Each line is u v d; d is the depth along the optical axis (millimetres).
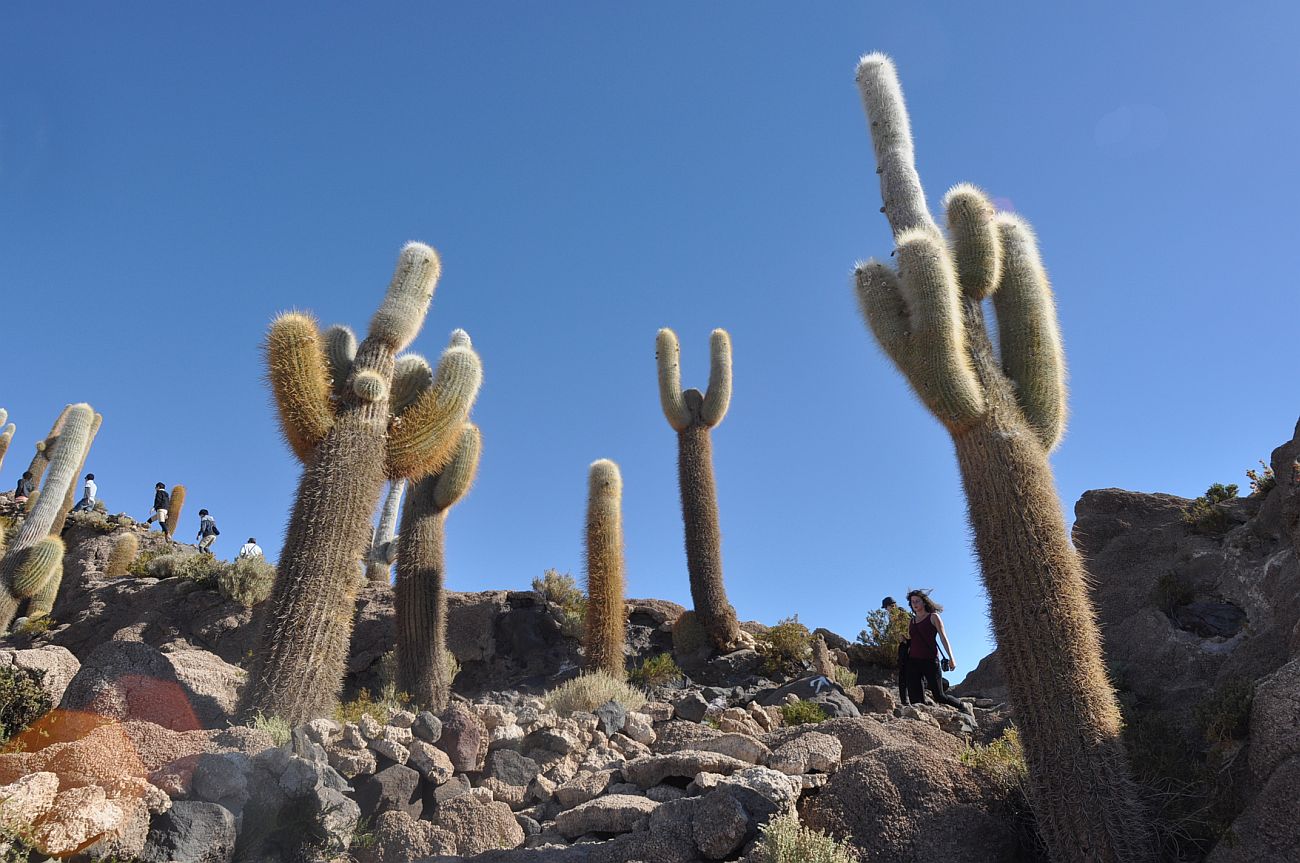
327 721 6328
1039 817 5410
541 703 9984
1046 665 5559
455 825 5906
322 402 8281
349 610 7703
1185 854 5258
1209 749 5914
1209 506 10820
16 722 5570
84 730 5309
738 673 14570
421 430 8961
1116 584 10695
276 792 5184
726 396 16844
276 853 5035
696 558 15711
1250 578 8977
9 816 4129
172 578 17531
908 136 8258
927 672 9773
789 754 6172
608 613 13211
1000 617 5840
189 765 5016
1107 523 11773
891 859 5316
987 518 6027
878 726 6805
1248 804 5152
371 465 8203
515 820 6242
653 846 5289
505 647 15109
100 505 24766
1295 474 7844
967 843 5410
